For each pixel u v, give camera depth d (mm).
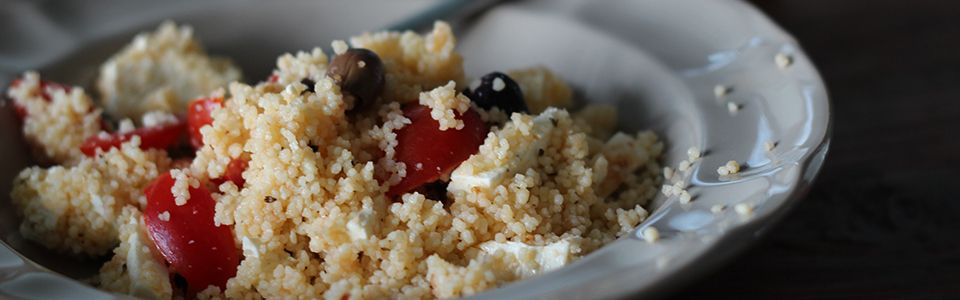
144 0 471
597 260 294
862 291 353
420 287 314
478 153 345
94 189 360
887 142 416
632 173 367
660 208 324
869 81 451
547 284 287
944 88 441
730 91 369
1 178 391
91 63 450
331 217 325
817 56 469
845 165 407
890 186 395
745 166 328
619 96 407
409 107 354
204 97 396
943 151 408
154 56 439
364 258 326
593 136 392
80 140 402
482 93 361
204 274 338
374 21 453
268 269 326
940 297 349
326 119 341
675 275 283
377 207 331
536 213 336
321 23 458
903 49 467
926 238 373
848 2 504
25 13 460
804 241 374
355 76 349
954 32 473
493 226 333
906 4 497
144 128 389
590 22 421
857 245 372
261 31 462
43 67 437
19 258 323
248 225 331
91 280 347
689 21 403
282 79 365
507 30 436
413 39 379
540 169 350
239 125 347
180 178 345
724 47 389
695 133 360
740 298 354
